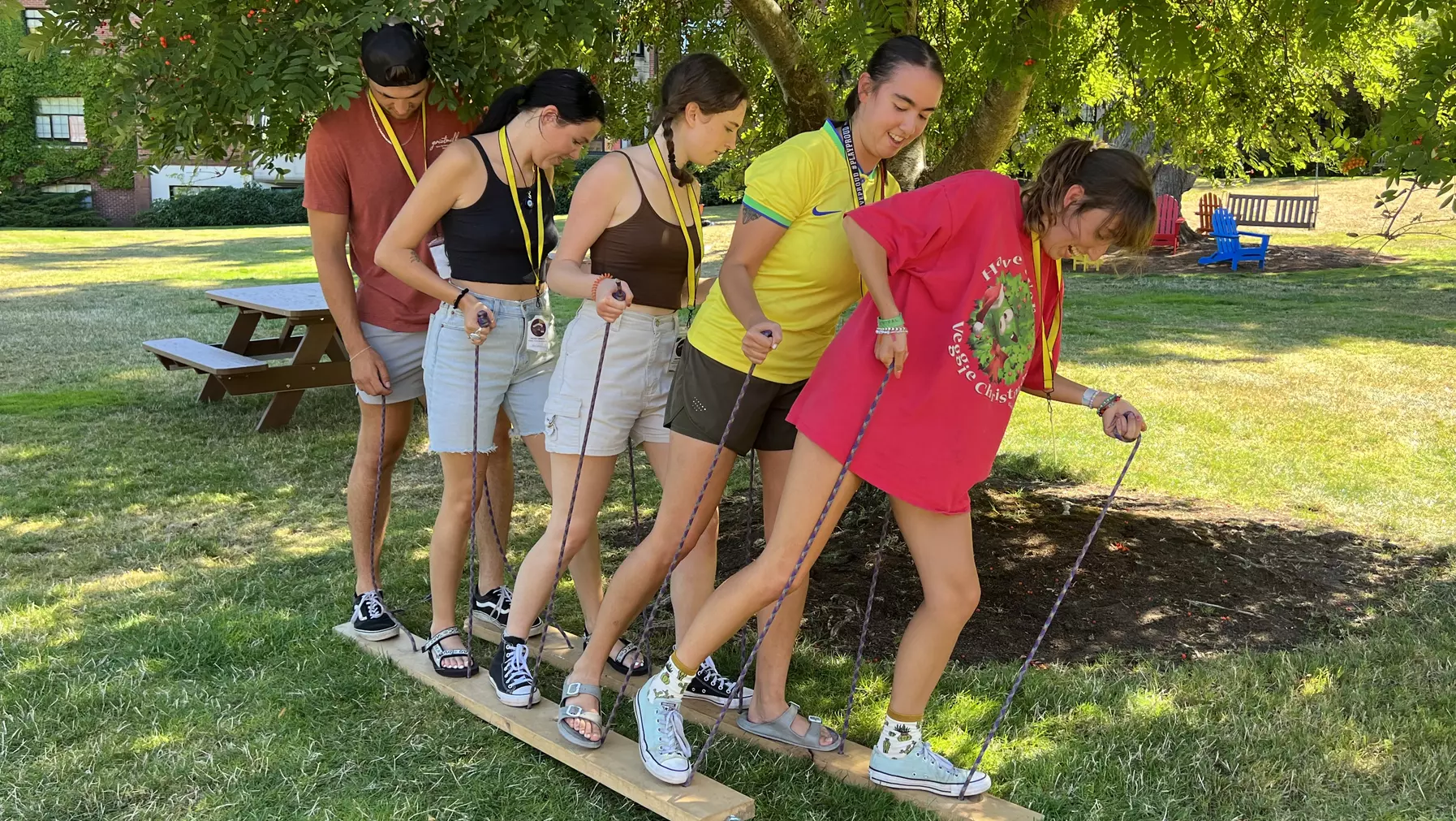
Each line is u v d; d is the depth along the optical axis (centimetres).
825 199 281
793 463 267
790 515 267
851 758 308
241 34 341
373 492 376
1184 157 612
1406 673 369
